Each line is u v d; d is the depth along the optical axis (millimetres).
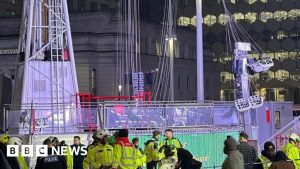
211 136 27625
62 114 27203
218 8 120812
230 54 118125
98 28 83062
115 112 26219
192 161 16734
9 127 27766
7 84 57562
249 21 120812
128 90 65375
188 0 123812
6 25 85500
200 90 35625
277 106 33656
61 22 31109
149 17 108938
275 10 119625
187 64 101688
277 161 14492
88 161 16531
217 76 117812
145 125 26469
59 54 31391
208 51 115062
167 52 85000
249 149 16594
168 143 19734
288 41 118125
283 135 30750
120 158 15969
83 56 80500
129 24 71625
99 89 80188
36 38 31344
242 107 28781
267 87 114875
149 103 29625
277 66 118188
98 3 110750
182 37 102375
